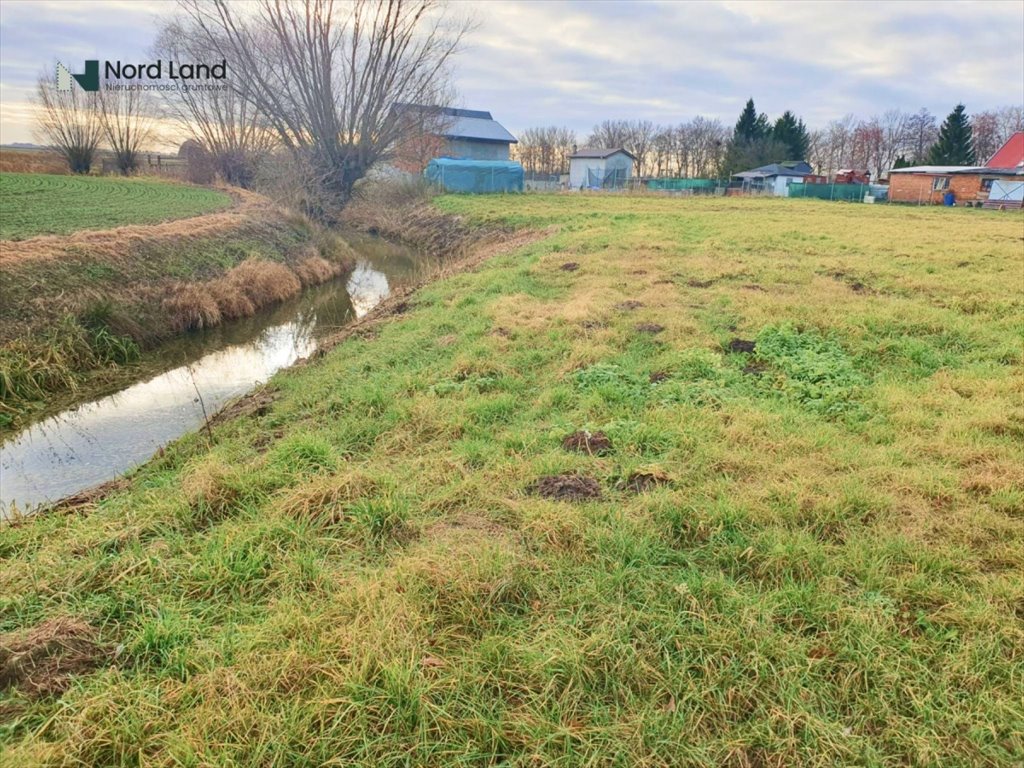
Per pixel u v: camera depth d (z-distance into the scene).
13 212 15.46
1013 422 5.21
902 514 3.98
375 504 4.00
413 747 2.43
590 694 2.71
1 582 3.43
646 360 7.18
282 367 9.54
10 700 2.60
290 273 15.53
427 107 31.73
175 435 7.17
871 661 2.81
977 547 3.66
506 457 4.89
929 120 69.69
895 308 8.79
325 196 28.00
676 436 5.07
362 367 7.69
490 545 3.63
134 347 9.84
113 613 3.18
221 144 36.47
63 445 6.89
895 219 24.41
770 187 51.00
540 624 3.07
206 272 13.19
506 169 39.41
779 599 3.23
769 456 4.75
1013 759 2.42
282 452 4.91
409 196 32.59
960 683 2.73
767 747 2.49
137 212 17.08
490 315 9.20
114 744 2.39
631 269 12.27
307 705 2.56
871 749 2.44
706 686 2.73
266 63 27.70
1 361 7.96
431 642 2.97
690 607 3.16
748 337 7.81
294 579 3.43
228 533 3.83
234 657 2.82
